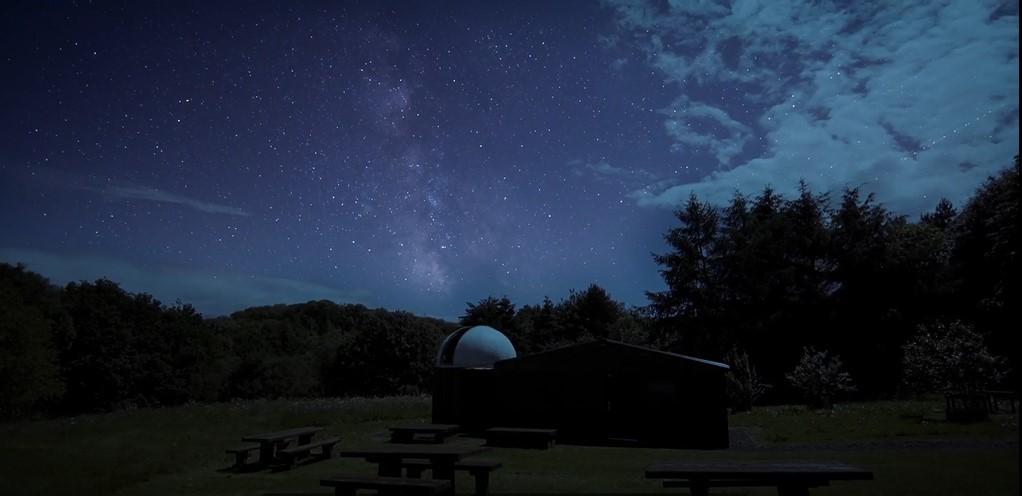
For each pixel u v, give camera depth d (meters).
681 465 7.14
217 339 60.88
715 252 46.72
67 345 47.66
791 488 6.77
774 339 41.06
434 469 8.87
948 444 13.62
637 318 54.69
